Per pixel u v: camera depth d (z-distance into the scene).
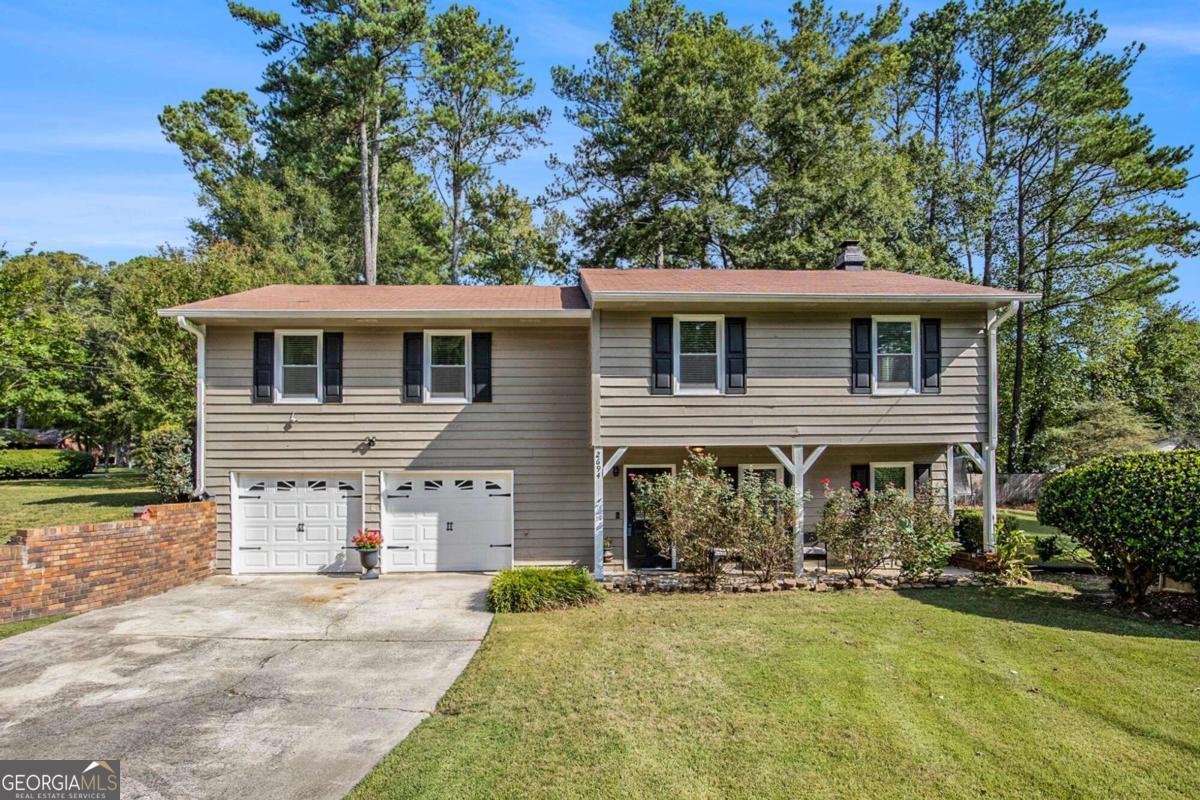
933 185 26.47
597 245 27.53
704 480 10.56
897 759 4.84
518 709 5.77
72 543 9.07
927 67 28.22
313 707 5.90
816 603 9.46
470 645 7.70
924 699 5.91
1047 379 26.56
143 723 5.56
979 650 7.24
